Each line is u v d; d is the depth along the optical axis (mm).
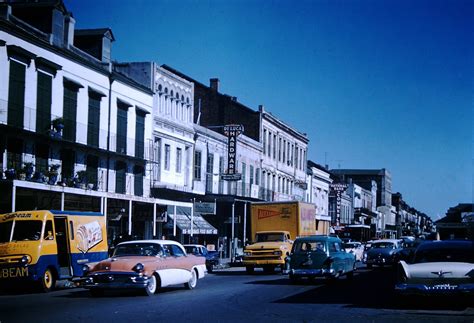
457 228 50656
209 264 34625
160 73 42500
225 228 52188
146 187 40219
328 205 89750
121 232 37594
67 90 33125
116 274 18500
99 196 29844
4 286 20734
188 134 46219
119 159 37281
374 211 134125
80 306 16219
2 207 27375
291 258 24938
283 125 68188
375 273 33156
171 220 41812
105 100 36531
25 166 27781
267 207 35562
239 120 60719
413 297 17047
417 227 183000
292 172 72250
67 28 34375
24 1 34406
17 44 29109
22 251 20156
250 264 32000
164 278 19688
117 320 13477
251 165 58375
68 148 32625
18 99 29078
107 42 38094
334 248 25453
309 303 17359
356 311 15453
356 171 150500
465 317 14195
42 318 13727
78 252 22562
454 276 15547
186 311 15250
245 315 14625
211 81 61281
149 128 41000
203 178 48312
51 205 29922
